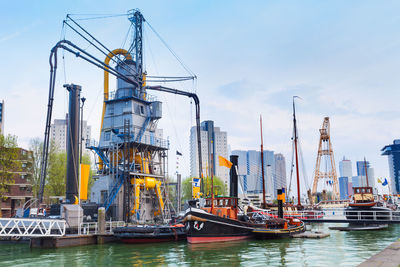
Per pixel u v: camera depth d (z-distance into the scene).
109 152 62.03
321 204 89.75
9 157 55.25
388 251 19.08
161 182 66.31
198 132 79.38
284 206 64.44
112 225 46.56
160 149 67.06
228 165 41.16
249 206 54.66
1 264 25.80
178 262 25.30
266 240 37.19
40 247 34.75
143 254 29.44
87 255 29.42
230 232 36.75
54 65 51.62
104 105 67.44
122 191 58.03
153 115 66.31
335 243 33.66
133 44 69.38
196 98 80.00
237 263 24.31
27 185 73.19
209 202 40.25
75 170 48.22
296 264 23.41
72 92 50.97
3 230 32.31
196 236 34.59
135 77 66.00
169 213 64.81
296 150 69.94
